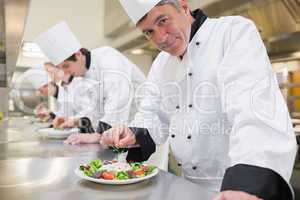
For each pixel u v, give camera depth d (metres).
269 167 0.58
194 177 1.01
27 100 3.85
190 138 0.99
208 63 0.93
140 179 0.72
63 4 4.50
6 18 1.33
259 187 0.55
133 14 0.83
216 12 2.29
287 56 2.89
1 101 3.06
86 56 1.82
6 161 0.99
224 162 0.94
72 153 1.13
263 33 2.41
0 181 0.76
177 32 0.84
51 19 4.41
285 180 0.58
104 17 4.61
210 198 0.63
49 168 0.89
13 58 2.39
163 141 1.14
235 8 2.20
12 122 2.66
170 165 1.41
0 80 2.96
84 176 0.74
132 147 1.01
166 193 0.66
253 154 0.60
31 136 1.65
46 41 1.83
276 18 2.21
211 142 0.96
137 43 3.77
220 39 0.91
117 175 0.74
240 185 0.56
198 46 0.96
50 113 2.90
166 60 1.12
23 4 1.14
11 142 1.42
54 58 1.85
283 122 0.65
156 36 0.83
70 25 4.54
